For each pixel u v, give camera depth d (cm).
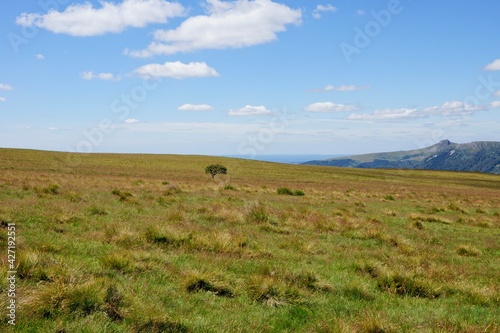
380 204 3522
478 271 1270
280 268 983
